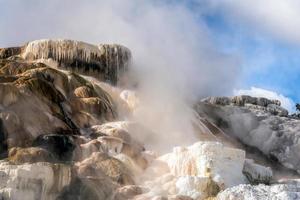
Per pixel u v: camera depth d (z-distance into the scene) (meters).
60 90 41.62
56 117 38.47
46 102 39.06
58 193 30.09
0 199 28.05
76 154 34.62
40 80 39.94
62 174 30.23
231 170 35.03
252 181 37.53
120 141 36.47
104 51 51.06
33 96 38.53
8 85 37.16
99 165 33.25
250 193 30.64
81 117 40.03
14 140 34.34
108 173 32.94
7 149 33.84
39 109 37.81
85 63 50.09
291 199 30.28
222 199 30.64
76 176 30.95
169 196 30.69
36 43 49.94
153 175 35.31
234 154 35.50
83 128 39.53
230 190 31.06
